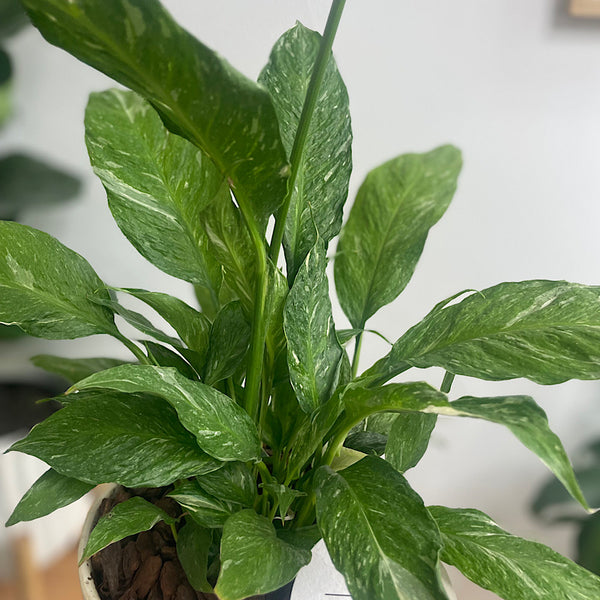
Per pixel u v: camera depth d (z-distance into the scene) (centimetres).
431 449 92
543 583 36
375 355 91
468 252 86
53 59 71
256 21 70
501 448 91
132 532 39
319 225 47
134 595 44
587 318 39
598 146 80
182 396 37
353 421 40
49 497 41
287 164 30
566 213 84
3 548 71
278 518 47
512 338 38
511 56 77
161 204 47
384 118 80
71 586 71
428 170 56
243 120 28
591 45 76
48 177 76
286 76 47
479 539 39
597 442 88
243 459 38
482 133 80
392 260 53
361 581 31
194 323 49
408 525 33
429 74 77
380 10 74
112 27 24
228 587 32
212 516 40
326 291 42
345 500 36
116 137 46
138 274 84
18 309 43
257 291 38
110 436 40
